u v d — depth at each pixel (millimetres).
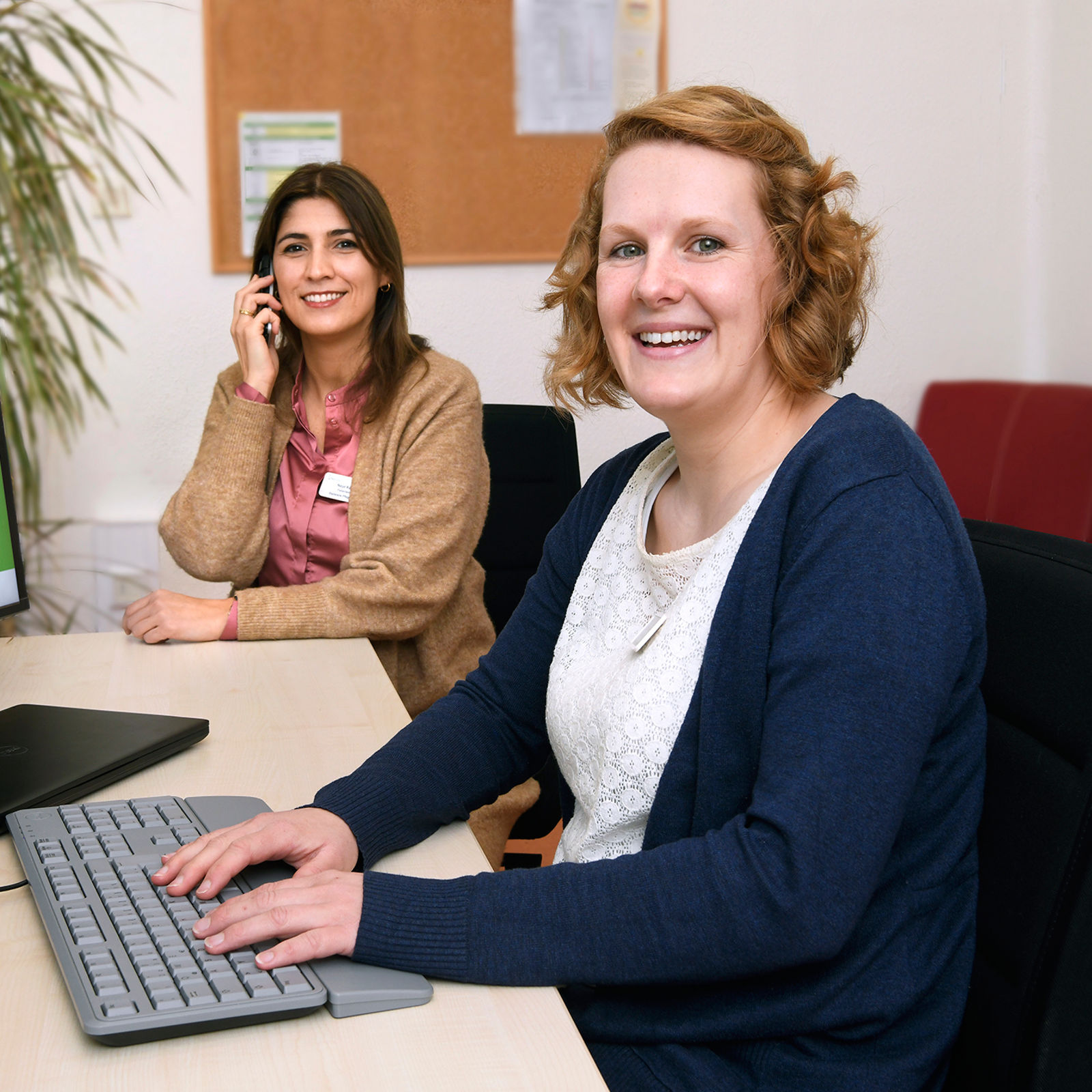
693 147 964
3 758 1078
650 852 816
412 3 2920
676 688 937
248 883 853
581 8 2959
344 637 1671
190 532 1876
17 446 2896
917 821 861
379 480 1885
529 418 2158
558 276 1176
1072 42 2992
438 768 1069
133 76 2877
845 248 976
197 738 1185
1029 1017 783
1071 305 3066
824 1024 818
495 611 2129
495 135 2992
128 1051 661
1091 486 2736
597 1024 882
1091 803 777
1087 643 824
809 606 834
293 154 2947
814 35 3035
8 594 1289
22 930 804
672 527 1084
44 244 2867
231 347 3020
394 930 764
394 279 1935
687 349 980
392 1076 647
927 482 880
